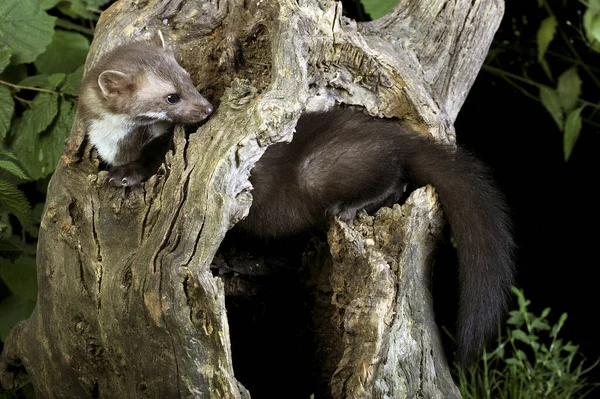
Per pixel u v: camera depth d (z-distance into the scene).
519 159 13.55
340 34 7.93
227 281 8.88
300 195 8.08
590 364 12.79
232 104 7.28
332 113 8.16
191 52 8.37
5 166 8.86
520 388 10.58
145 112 7.66
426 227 7.75
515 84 12.05
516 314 11.09
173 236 6.65
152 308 6.63
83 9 11.43
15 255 10.07
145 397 7.18
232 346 9.28
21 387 9.30
